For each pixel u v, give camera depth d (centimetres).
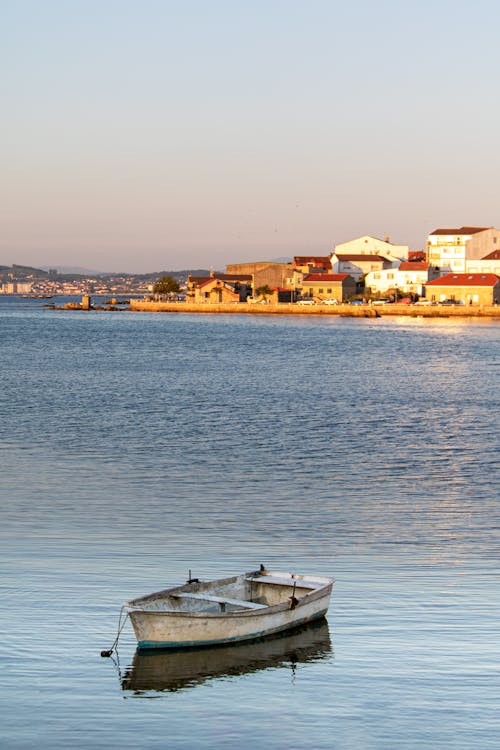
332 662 2494
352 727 2164
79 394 8719
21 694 2300
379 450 5766
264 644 2619
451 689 2339
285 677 2405
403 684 2366
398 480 4850
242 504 4259
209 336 19175
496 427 6831
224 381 10150
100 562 3328
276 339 18200
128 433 6328
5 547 3506
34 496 4372
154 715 2212
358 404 8188
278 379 10469
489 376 11125
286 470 5084
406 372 11581
